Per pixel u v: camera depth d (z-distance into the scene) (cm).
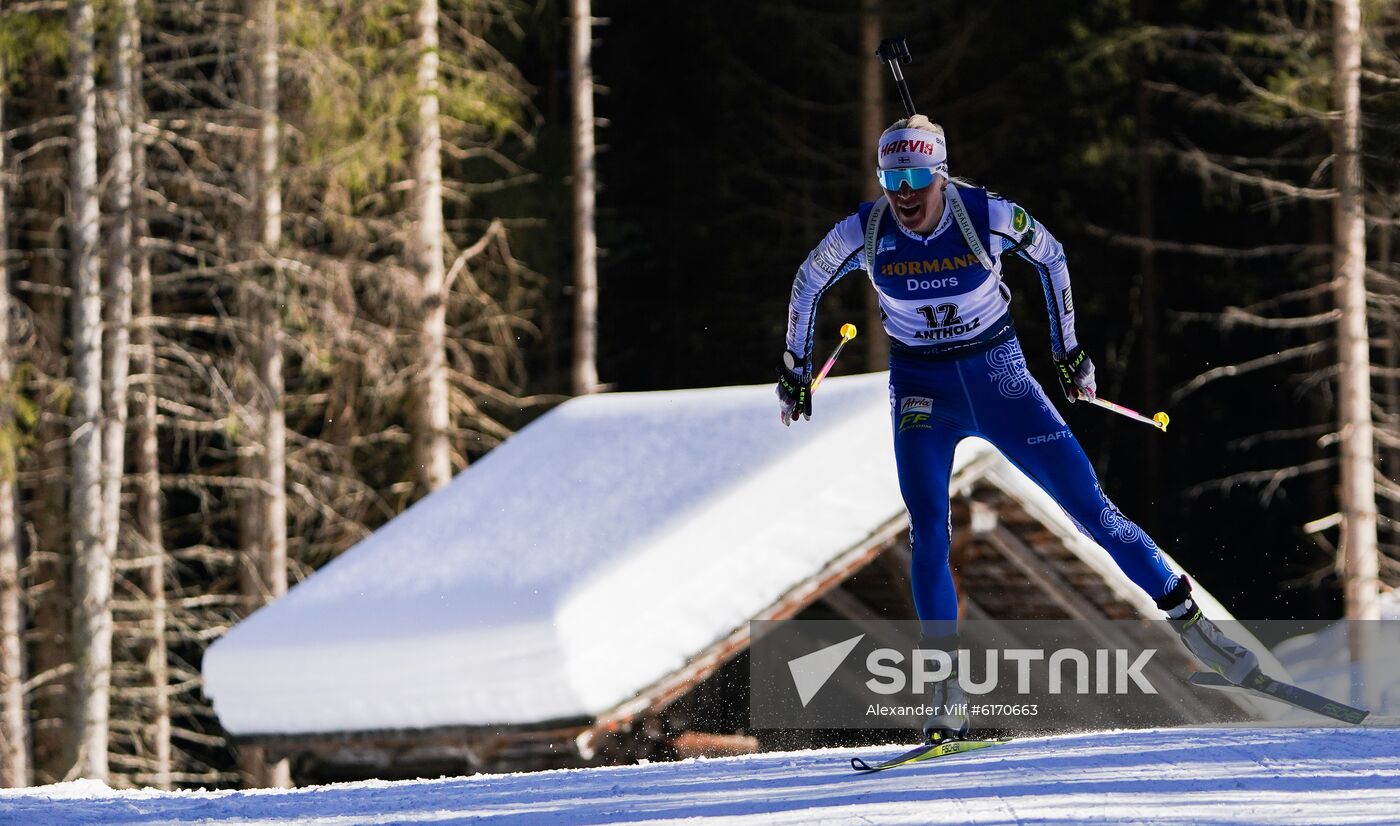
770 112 9025
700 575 3750
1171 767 1403
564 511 4278
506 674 3653
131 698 6053
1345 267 5672
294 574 7125
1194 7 8225
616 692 3556
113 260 5394
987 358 1645
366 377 6869
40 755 7175
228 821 1585
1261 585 8450
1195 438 8694
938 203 1582
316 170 6212
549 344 8856
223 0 6119
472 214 8538
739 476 4066
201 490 6219
